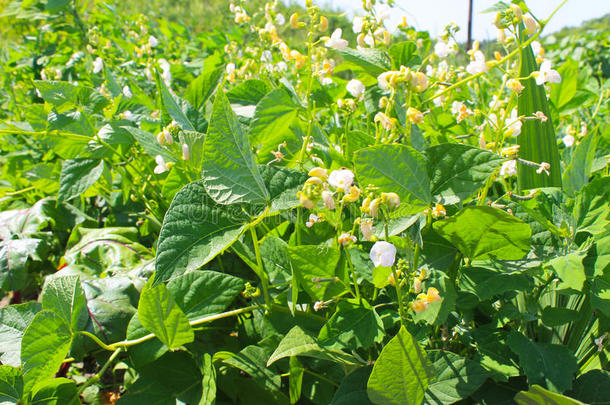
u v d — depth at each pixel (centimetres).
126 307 187
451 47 183
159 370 175
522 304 179
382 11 184
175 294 175
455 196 138
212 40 517
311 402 177
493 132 171
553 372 138
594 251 154
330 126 279
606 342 165
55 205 288
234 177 142
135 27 519
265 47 310
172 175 197
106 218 300
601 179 160
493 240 141
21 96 523
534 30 150
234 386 174
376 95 243
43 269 291
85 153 223
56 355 156
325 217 160
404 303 154
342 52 199
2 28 800
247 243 193
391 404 130
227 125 142
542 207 174
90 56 440
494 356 152
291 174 153
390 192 129
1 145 411
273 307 172
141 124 240
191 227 138
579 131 321
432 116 240
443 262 161
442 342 170
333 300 157
